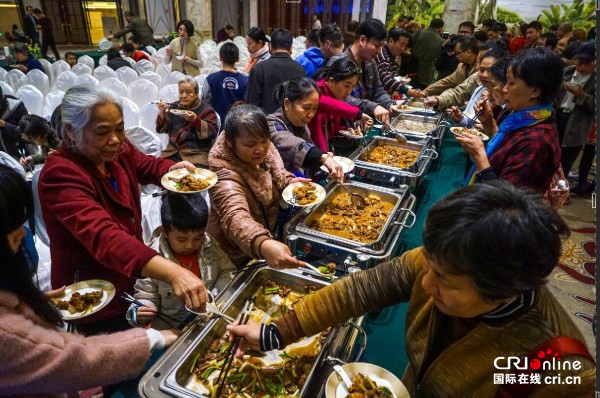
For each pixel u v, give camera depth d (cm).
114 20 1256
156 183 152
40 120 280
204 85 353
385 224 141
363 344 98
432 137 238
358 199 171
